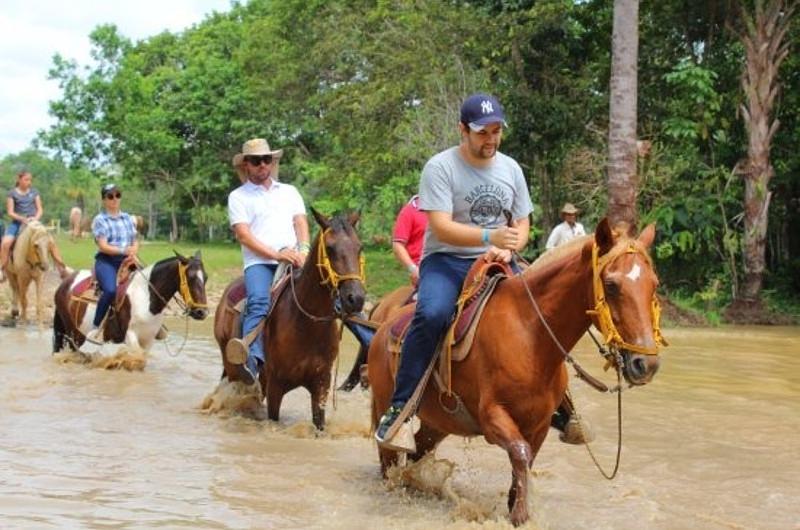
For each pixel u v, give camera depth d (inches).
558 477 266.7
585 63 976.9
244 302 359.6
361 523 218.2
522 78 951.6
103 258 491.5
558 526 218.4
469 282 225.6
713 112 849.5
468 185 227.9
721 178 865.5
